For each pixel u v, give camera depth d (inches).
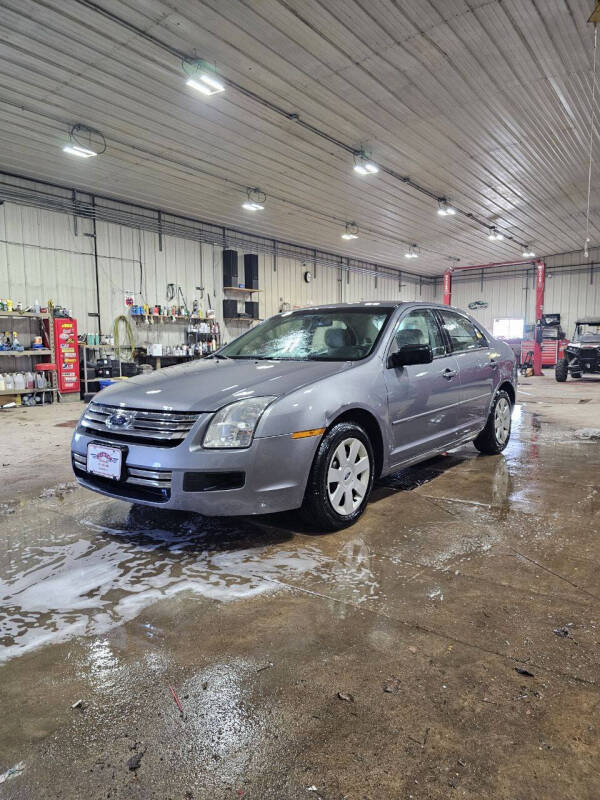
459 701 50.3
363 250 626.5
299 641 60.7
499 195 420.5
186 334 458.3
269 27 188.2
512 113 271.1
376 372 104.8
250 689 52.4
